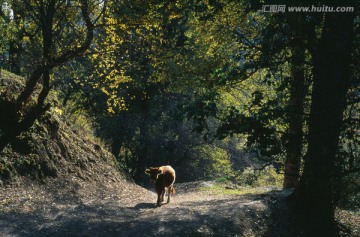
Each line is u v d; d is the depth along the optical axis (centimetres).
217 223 1031
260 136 740
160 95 3056
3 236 873
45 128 1533
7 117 1377
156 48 1936
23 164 1336
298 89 1241
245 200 1402
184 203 1429
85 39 1420
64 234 937
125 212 1189
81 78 2692
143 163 3391
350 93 873
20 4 1383
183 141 3447
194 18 1725
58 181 1416
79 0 1289
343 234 1105
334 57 927
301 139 791
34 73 1295
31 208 1122
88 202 1317
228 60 1703
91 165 1681
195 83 1811
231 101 2009
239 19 1418
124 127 3116
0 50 1448
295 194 1212
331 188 1133
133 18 1351
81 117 3138
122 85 2889
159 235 926
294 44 952
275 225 1103
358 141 777
